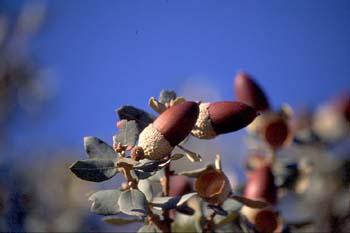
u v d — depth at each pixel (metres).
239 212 0.34
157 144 0.29
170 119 0.29
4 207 0.42
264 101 0.40
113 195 0.29
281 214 0.40
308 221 0.42
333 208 0.43
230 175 0.44
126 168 0.29
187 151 0.30
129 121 0.29
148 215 0.30
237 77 0.40
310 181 0.44
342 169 0.44
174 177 0.36
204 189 0.31
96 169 0.28
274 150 0.41
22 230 0.42
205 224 0.33
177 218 0.36
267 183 0.37
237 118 0.30
